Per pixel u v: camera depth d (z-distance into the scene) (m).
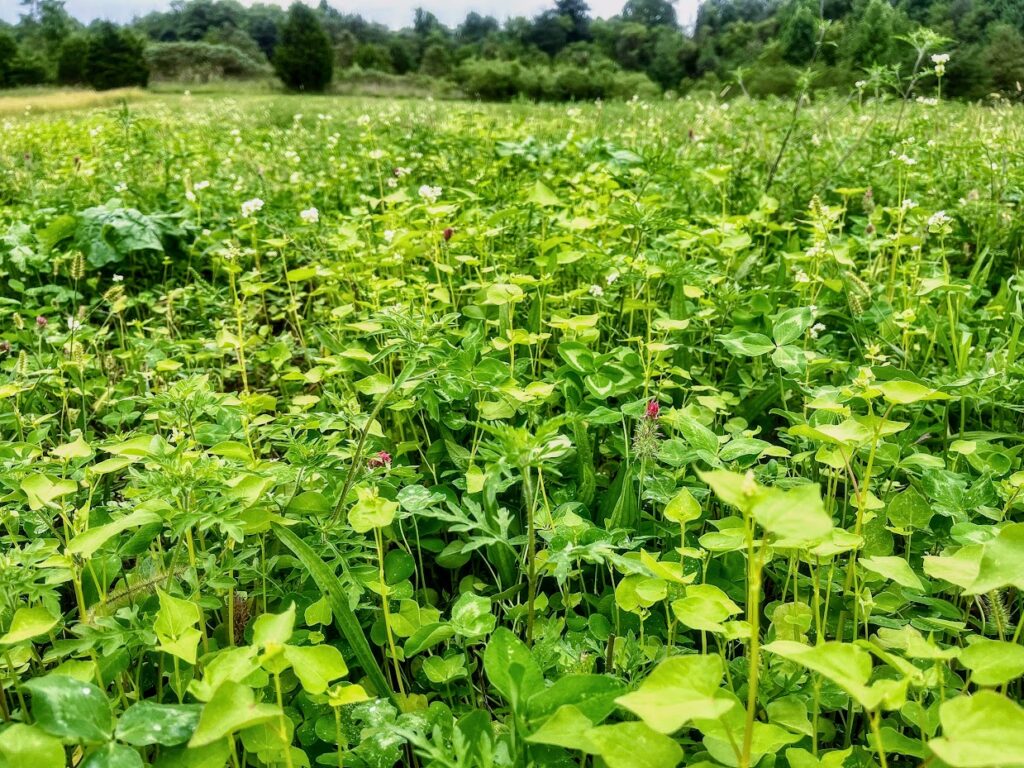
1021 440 2.86
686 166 5.86
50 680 1.28
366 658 1.85
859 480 2.43
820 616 2.08
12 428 3.12
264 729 1.53
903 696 1.14
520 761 1.42
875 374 2.82
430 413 2.65
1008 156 5.51
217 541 2.32
